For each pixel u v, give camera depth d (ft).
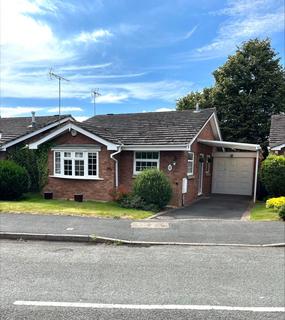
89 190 55.16
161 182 47.78
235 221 36.40
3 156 65.41
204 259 23.49
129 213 41.22
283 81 93.97
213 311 14.97
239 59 94.48
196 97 105.50
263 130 90.99
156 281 18.79
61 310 14.84
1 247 26.25
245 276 19.88
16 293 16.75
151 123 63.82
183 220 37.04
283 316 14.57
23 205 43.14
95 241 28.60
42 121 77.51
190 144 53.21
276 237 29.73
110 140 53.36
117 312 14.73
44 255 23.99
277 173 53.72
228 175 73.00
